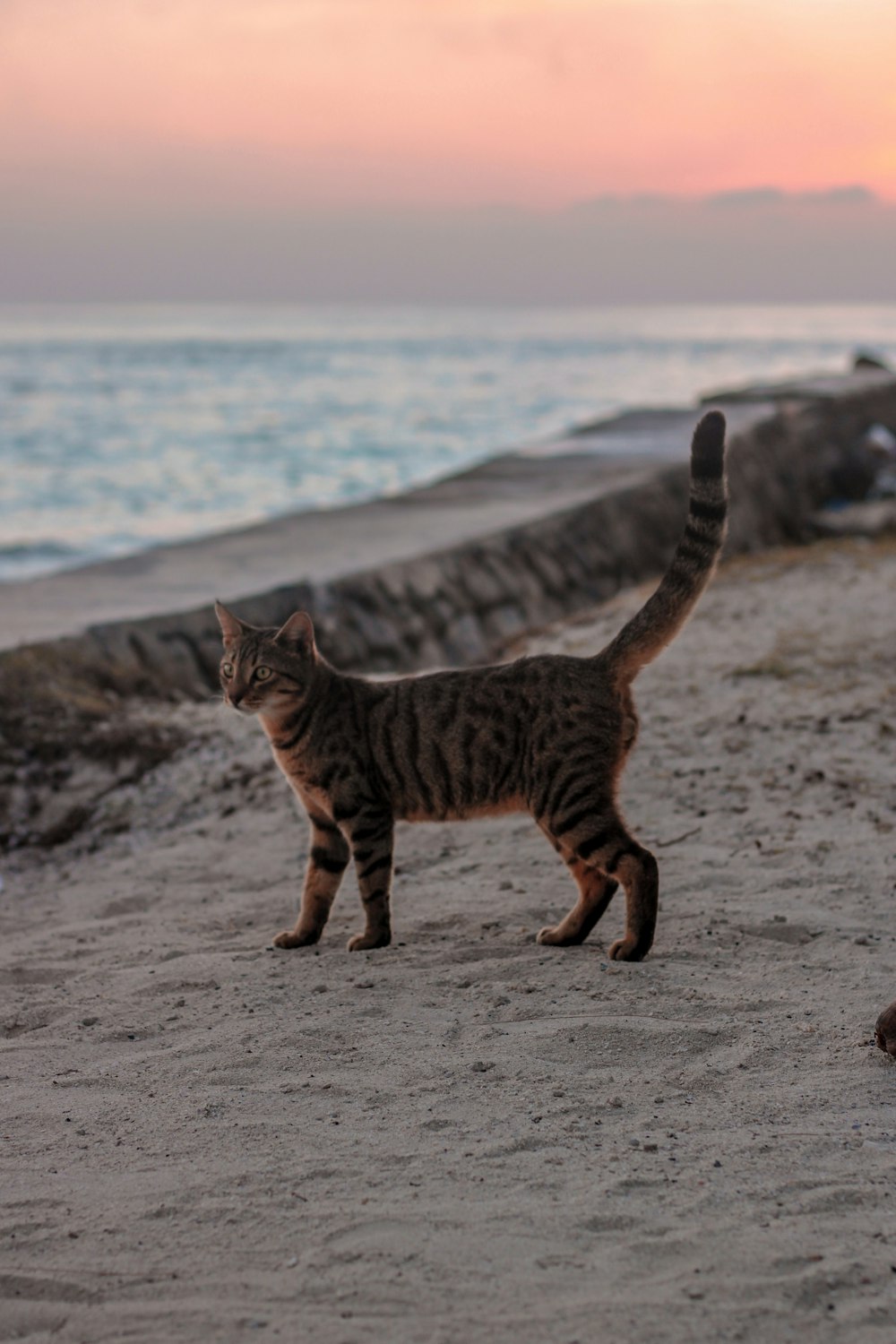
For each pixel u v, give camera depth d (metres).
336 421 44.66
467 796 5.88
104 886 7.57
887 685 9.68
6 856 8.47
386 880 5.99
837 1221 3.38
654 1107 4.11
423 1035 4.75
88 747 9.48
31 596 12.78
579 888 5.98
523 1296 3.07
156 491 27.59
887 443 24.81
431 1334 2.94
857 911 5.95
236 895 7.12
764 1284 3.09
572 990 5.14
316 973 5.58
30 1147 4.01
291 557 14.58
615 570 17.02
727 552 18.77
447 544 14.77
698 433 5.75
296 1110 4.17
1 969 5.97
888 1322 2.96
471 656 13.52
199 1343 2.95
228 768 9.38
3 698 9.69
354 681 6.11
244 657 5.95
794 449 23.33
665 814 7.60
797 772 8.09
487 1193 3.57
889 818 7.21
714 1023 4.74
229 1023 4.99
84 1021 5.17
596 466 21.81
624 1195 3.53
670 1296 3.06
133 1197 3.63
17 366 80.94
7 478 28.83
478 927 6.13
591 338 177.62
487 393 61.00
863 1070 4.32
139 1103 4.30
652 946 5.64
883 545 16.84
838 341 169.00
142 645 11.22
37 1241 3.43
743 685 9.98
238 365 87.38
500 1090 4.26
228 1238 3.39
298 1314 3.04
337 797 5.95
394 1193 3.59
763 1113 4.04
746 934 5.73
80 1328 3.04
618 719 5.68
